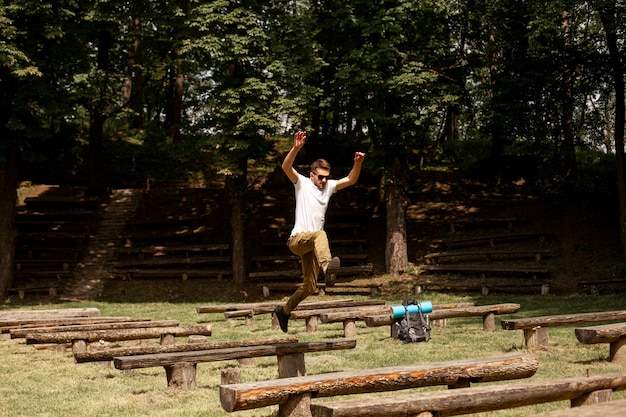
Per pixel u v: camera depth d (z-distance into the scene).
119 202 32.16
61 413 7.25
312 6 28.58
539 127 25.67
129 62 34.25
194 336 11.45
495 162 33.59
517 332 12.73
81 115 34.50
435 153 37.31
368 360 9.98
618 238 25.36
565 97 24.97
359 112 25.12
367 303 16.62
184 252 28.67
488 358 6.15
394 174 26.14
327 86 28.98
